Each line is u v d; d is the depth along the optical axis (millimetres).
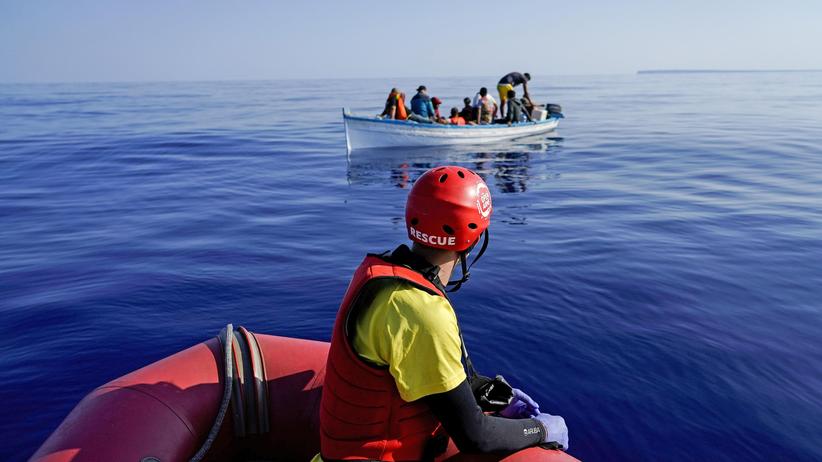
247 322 4352
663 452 2811
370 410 1299
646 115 27672
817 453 2787
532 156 14039
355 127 15062
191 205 8828
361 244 6586
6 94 67875
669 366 3619
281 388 1961
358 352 1264
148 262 5832
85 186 10484
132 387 1774
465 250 1378
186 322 4344
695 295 4801
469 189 1341
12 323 4289
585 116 27422
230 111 33875
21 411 3178
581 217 7664
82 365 3684
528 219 7570
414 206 1361
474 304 4586
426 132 15383
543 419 1527
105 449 1553
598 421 3062
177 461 1668
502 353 3799
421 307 1214
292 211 8398
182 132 20766
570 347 3879
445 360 1210
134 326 4250
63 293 4922
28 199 9281
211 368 1911
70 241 6715
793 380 3455
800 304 4609
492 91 68312
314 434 1913
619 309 4504
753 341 3949
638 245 6270
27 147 16172
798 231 6793
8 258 6035
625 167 12133
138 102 45406
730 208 8078
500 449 1378
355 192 9961
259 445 1964
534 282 5090
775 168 11508
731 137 17078
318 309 4613
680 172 11328
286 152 15531
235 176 11664
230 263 5809
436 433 1406
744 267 5512
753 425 3010
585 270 5426
